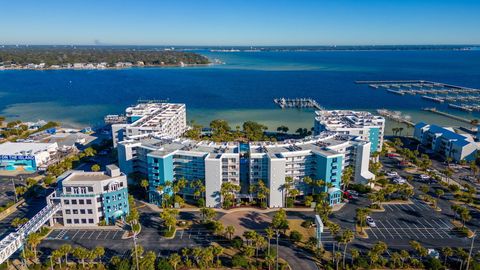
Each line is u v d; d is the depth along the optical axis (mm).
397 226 180875
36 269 145125
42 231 171750
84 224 181625
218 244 165000
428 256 154500
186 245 163875
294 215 191250
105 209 180625
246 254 149125
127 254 155875
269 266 145500
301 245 164125
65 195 177500
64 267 147250
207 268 147375
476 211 197500
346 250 159875
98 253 145375
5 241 148375
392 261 150250
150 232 175375
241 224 182250
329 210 184750
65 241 166750
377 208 199500
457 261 152375
